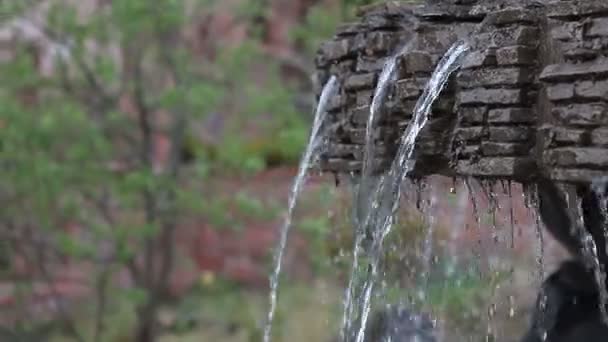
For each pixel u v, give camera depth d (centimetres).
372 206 399
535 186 363
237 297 1222
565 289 404
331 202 772
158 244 1180
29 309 1170
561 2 328
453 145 359
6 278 1140
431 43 383
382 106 388
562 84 322
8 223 1066
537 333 412
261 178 1117
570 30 323
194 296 1259
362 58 416
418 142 369
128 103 1193
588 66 316
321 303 923
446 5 382
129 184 1034
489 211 406
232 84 1102
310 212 1013
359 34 421
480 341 594
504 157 340
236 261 1422
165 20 1022
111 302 1198
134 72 1095
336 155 432
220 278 1296
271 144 1152
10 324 1134
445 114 364
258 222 1351
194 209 1068
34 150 1027
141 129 1120
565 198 365
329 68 446
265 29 1285
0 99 1015
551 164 326
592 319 395
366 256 444
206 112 1086
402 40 401
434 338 476
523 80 338
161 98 1050
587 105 314
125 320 1201
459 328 608
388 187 386
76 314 1198
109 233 1049
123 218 1141
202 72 1102
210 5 1106
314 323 1053
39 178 1020
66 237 1041
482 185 381
